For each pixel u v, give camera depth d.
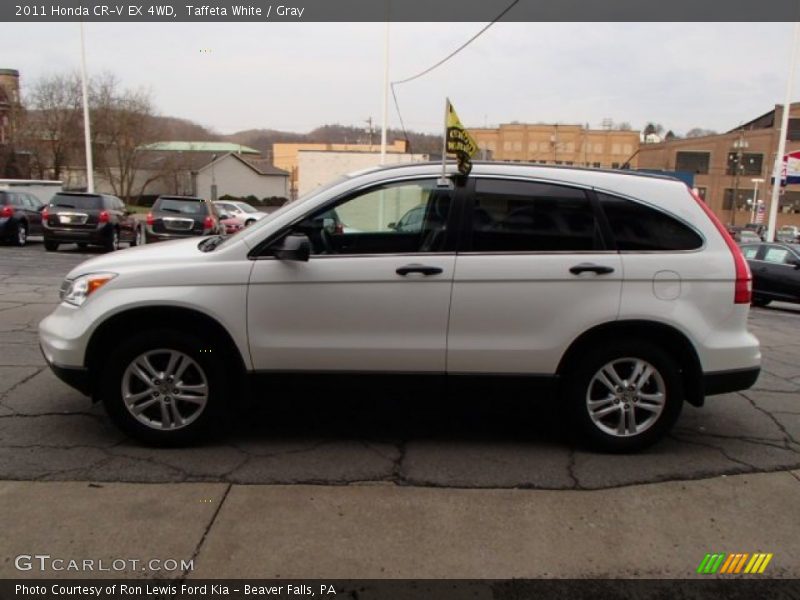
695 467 3.83
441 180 3.87
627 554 2.92
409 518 3.16
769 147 68.75
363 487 3.46
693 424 4.61
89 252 16.89
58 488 3.34
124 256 4.02
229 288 3.75
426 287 3.77
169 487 3.39
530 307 3.79
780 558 2.93
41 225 19.56
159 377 3.83
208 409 3.86
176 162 55.66
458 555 2.87
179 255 3.91
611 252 3.82
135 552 2.81
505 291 3.77
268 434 4.18
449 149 3.81
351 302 3.77
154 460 3.72
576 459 3.91
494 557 2.87
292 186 72.06
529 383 3.89
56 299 8.83
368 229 3.87
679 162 72.88
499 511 3.25
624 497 3.44
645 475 3.70
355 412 4.65
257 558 2.80
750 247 14.91
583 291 3.79
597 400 3.95
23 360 5.62
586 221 3.85
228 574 2.69
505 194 3.86
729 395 5.35
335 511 3.20
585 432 3.96
